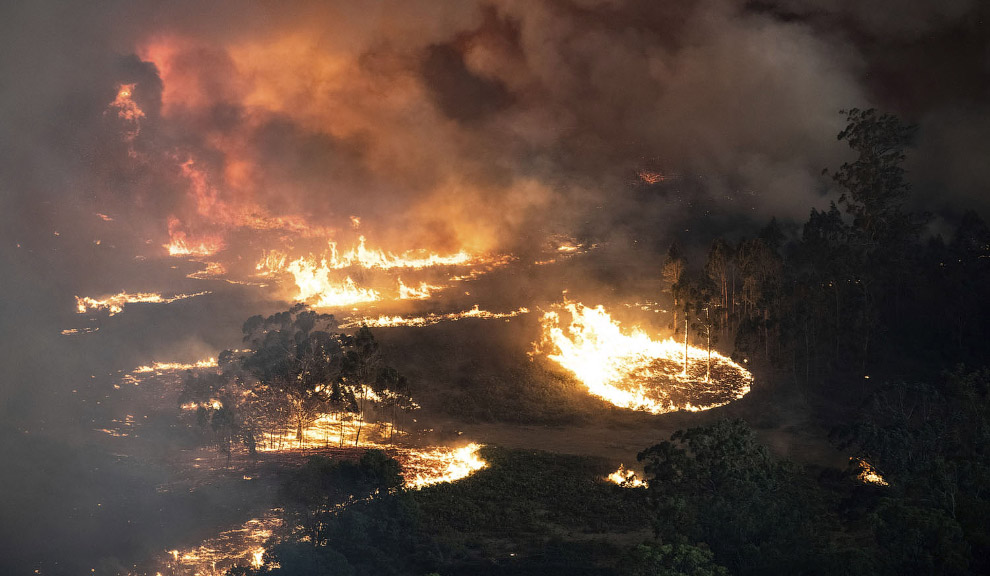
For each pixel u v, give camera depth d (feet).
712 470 159.02
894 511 116.06
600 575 162.50
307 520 177.58
